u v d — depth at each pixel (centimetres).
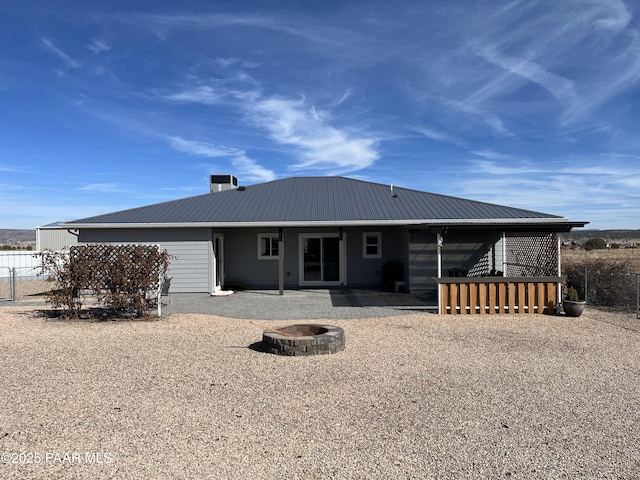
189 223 1517
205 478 328
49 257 1103
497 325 957
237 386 539
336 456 363
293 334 783
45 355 690
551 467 347
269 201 1750
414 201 1705
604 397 506
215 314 1136
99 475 330
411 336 844
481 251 1514
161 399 493
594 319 1034
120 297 1009
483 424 429
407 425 425
